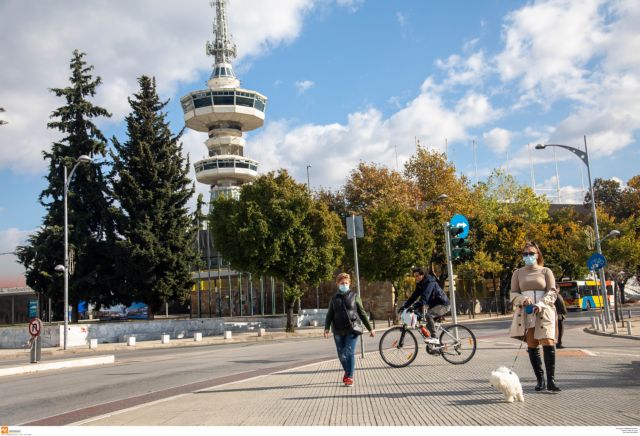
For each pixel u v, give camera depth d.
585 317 37.62
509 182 63.28
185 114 88.38
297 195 32.81
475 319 43.00
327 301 47.97
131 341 28.36
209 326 35.91
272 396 8.20
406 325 10.87
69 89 41.22
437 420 5.87
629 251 35.34
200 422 6.45
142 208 38.19
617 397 6.83
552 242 56.47
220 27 91.06
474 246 48.31
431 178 55.75
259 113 89.00
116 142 38.72
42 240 38.47
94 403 8.86
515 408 6.31
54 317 50.44
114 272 39.00
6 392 10.74
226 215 32.81
